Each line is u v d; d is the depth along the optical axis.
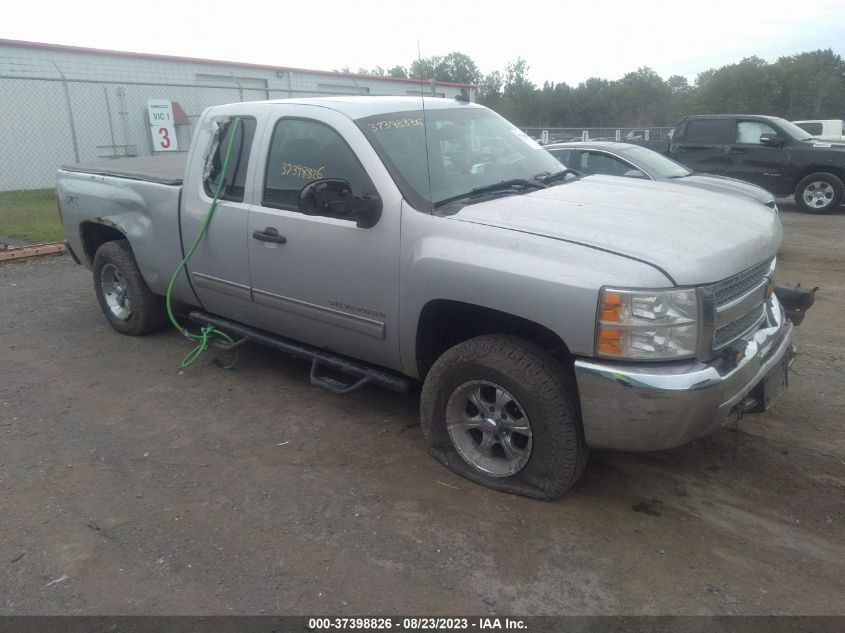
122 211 5.39
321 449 3.98
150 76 18.61
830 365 5.05
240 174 4.46
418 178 3.72
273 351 5.59
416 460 3.83
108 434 4.20
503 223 3.31
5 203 14.37
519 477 3.42
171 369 5.21
